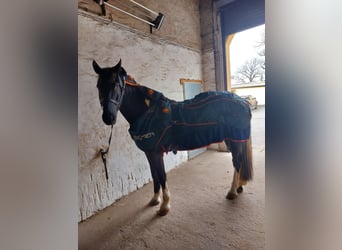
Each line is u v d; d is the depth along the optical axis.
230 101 1.94
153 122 1.90
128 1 2.43
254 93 5.87
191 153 3.55
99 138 2.12
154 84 2.83
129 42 2.45
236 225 1.68
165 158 3.00
